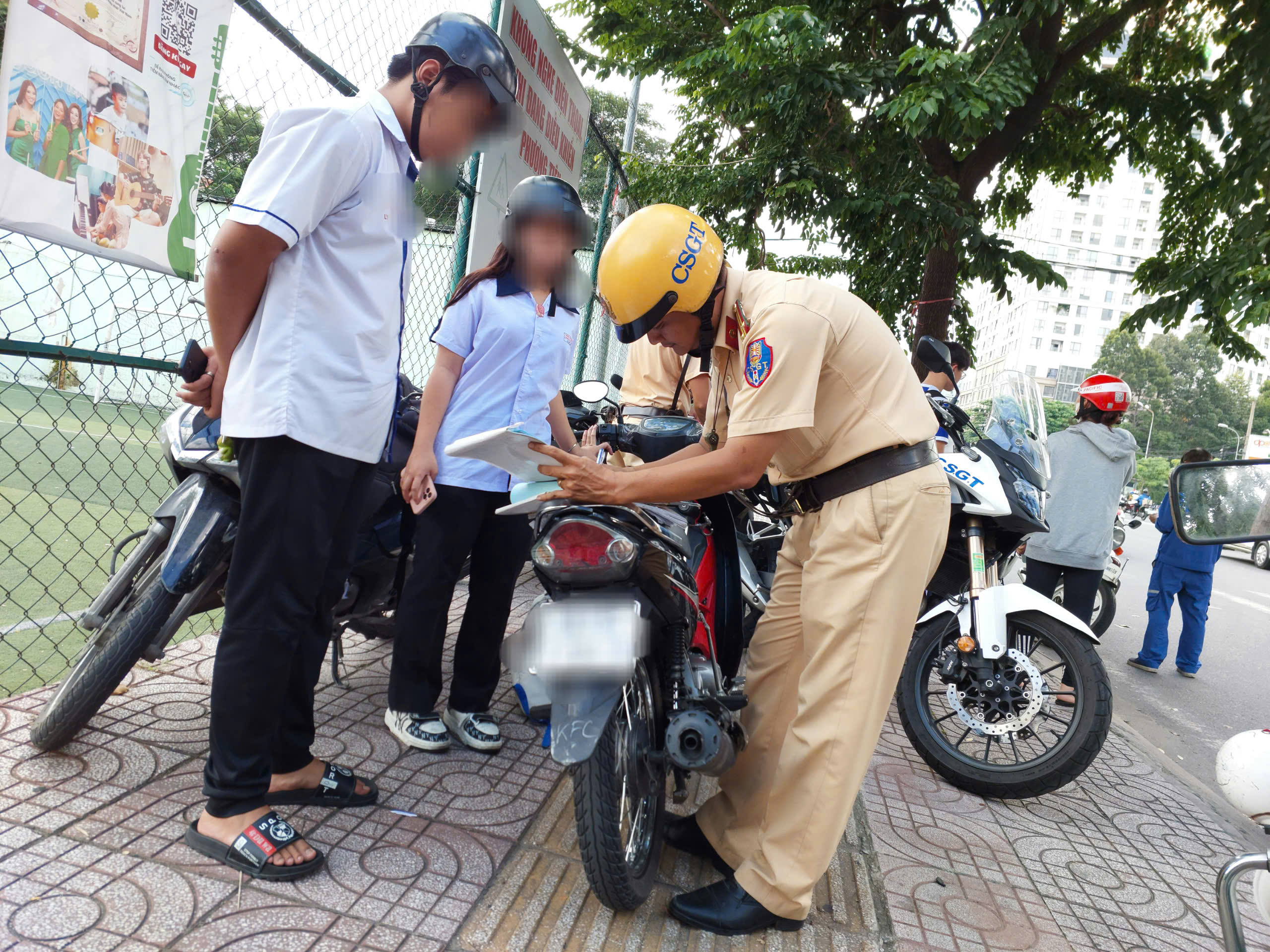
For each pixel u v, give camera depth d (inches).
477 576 108.9
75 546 193.2
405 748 105.8
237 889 71.2
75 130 79.4
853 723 76.8
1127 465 190.1
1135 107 415.5
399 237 79.0
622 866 72.9
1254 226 355.6
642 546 73.1
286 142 68.3
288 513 72.7
